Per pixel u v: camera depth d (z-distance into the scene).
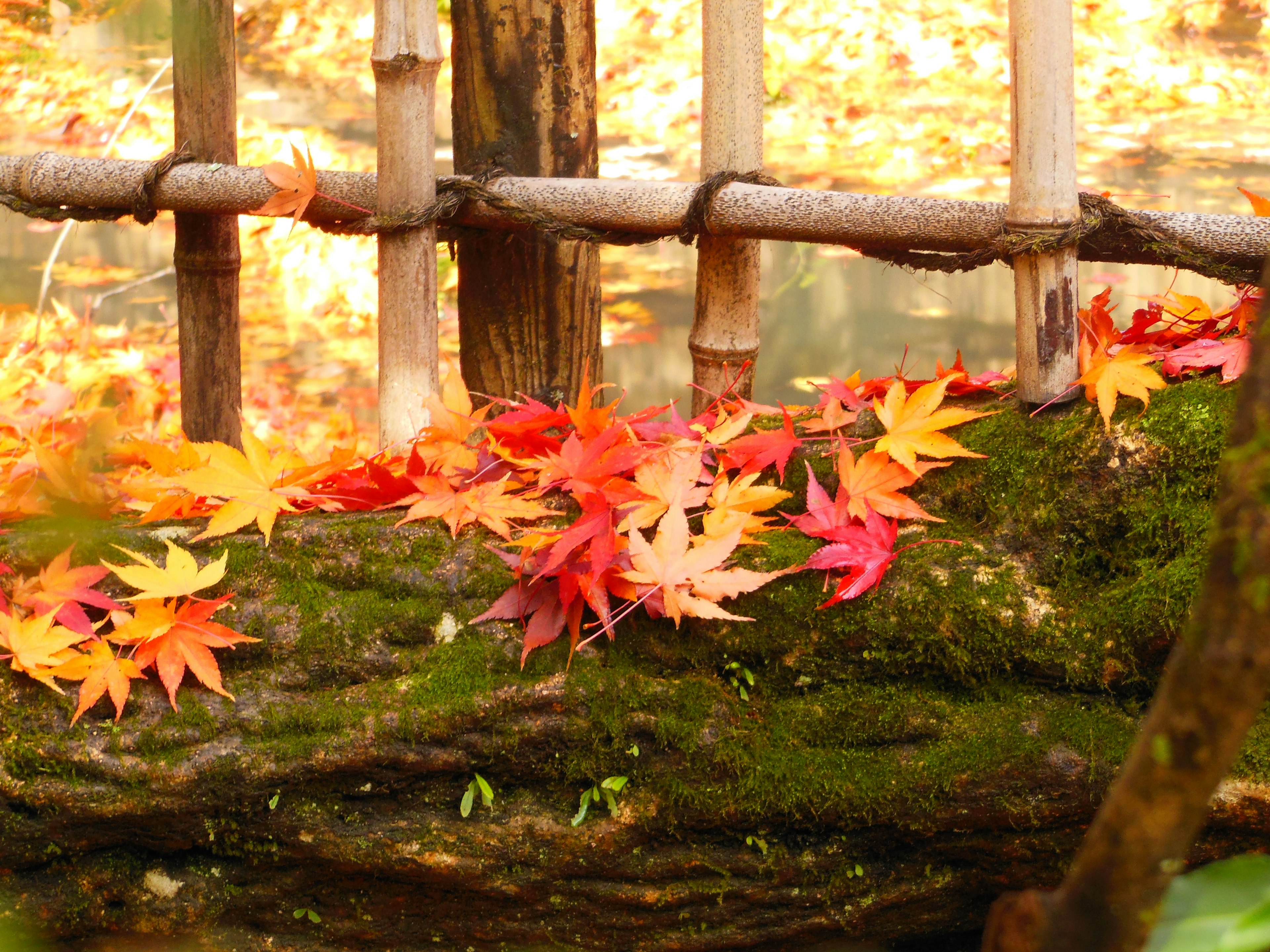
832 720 1.66
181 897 1.67
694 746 1.65
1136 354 1.67
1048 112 1.65
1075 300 1.68
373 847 1.66
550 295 1.85
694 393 1.81
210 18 1.83
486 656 1.67
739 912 1.67
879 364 2.44
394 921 1.68
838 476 1.72
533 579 1.67
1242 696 0.79
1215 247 1.67
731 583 1.66
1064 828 1.64
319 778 1.66
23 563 1.70
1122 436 1.66
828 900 1.67
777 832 1.66
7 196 1.84
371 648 1.68
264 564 1.70
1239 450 0.79
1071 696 1.65
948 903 1.67
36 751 1.65
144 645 1.66
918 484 1.71
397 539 1.70
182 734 1.66
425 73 1.74
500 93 1.82
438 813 1.67
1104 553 1.66
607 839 1.66
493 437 1.73
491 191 1.77
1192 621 0.84
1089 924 0.88
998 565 1.67
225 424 1.92
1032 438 1.69
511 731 1.66
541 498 1.73
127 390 2.33
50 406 1.94
